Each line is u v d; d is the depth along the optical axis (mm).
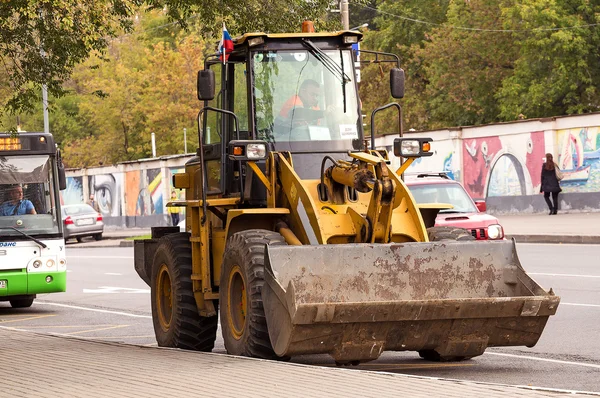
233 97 34594
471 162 129250
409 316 26781
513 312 27484
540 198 119938
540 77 162625
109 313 52938
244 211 30531
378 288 28062
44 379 26125
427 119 194875
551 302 27562
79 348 34188
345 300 27797
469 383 22719
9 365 29312
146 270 39875
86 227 142000
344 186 30703
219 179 35500
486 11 179625
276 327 27281
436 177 61219
